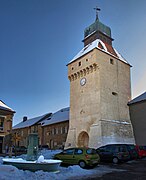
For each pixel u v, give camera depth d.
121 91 35.31
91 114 31.72
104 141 28.72
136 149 22.86
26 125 59.81
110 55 35.84
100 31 39.69
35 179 10.45
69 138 34.38
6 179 10.02
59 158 17.33
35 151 15.55
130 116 34.72
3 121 32.16
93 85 32.97
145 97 33.25
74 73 37.09
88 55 35.06
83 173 13.20
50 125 49.69
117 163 19.31
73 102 36.16
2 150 30.77
